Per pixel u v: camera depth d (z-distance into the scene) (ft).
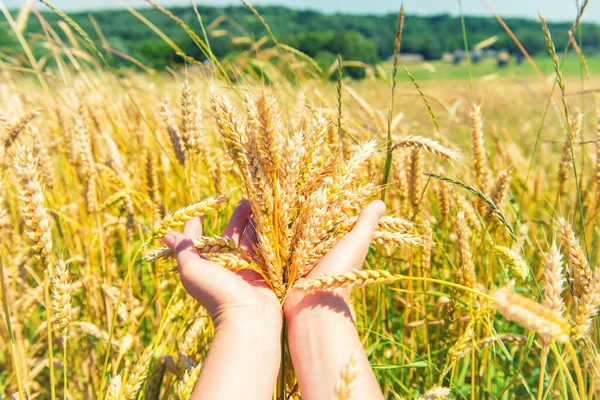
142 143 3.79
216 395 1.35
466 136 5.47
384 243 1.82
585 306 1.49
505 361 2.62
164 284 2.72
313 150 1.72
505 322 2.83
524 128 7.08
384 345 2.72
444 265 3.03
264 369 1.42
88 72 4.63
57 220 3.51
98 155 3.63
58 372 2.94
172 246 1.67
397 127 3.72
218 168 2.52
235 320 1.47
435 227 3.01
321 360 1.44
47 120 4.04
